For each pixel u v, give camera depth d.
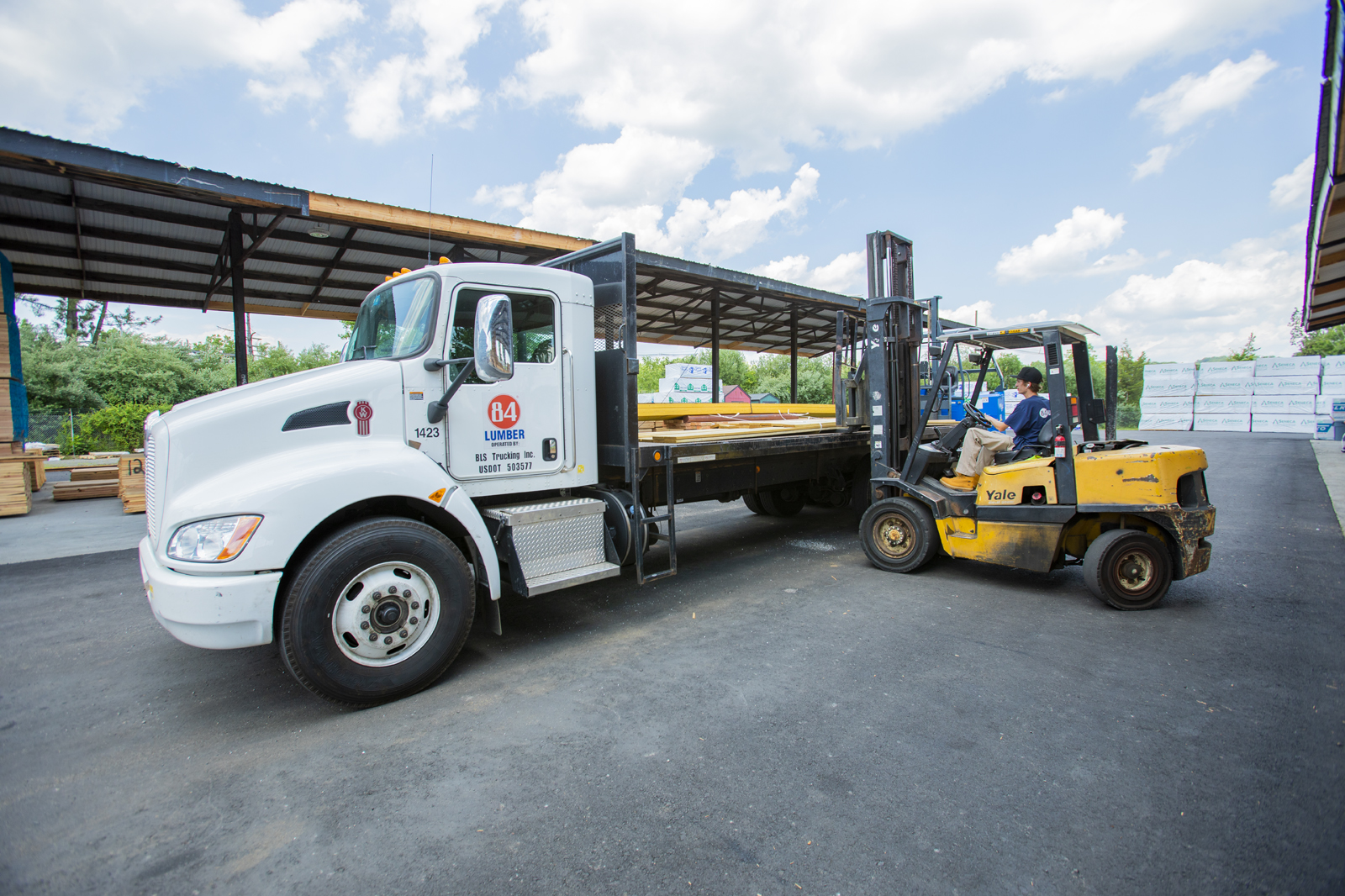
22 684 3.85
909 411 6.81
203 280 10.92
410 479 3.63
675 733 3.13
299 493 3.28
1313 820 2.38
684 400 13.39
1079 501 5.07
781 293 11.40
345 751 3.02
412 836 2.39
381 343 4.26
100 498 11.88
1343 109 4.81
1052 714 3.26
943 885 2.08
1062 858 2.20
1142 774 2.71
